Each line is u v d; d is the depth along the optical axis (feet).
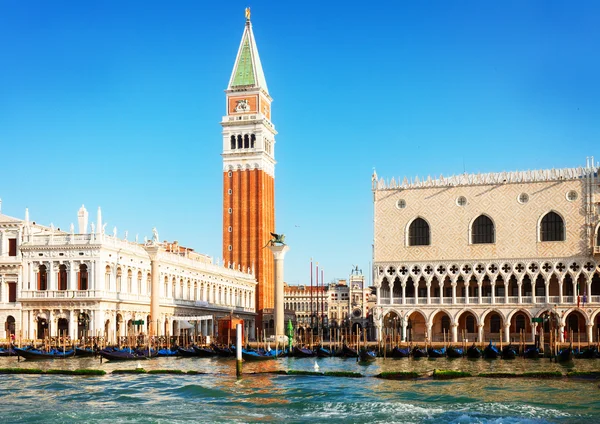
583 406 175.52
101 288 399.44
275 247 415.85
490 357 328.49
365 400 185.88
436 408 173.47
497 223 421.18
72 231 406.62
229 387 213.46
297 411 172.96
